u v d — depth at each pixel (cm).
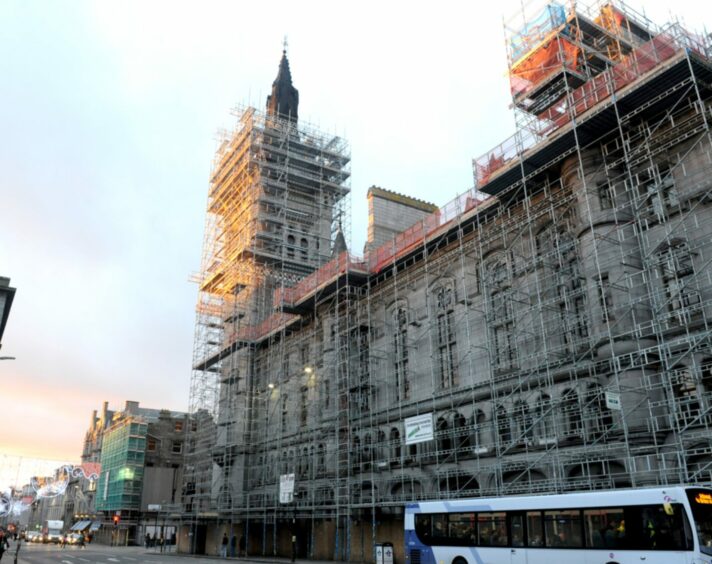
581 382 3042
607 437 2850
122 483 9500
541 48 3591
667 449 2606
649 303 2800
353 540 4334
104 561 4647
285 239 6838
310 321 5678
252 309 6681
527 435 3278
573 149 3159
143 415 11175
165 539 8775
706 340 2528
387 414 4256
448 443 3784
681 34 2873
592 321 2988
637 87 2809
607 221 2992
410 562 2753
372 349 4634
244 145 7194
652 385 2577
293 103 8412
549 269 3416
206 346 8050
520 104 3819
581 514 2189
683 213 2784
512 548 2378
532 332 3294
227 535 6000
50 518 15625
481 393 3600
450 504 2669
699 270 2605
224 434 6475
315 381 5338
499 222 3762
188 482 6969
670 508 1948
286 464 5522
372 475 4100
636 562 1988
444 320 4075
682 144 2864
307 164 7500
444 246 4181
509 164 3441
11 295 3506
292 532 4812
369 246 5516
